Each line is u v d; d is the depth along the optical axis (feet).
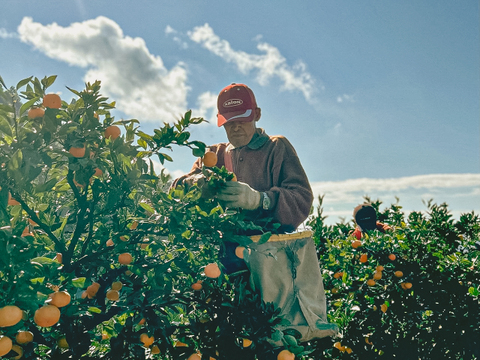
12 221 5.43
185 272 6.92
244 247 7.43
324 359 9.89
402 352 11.60
